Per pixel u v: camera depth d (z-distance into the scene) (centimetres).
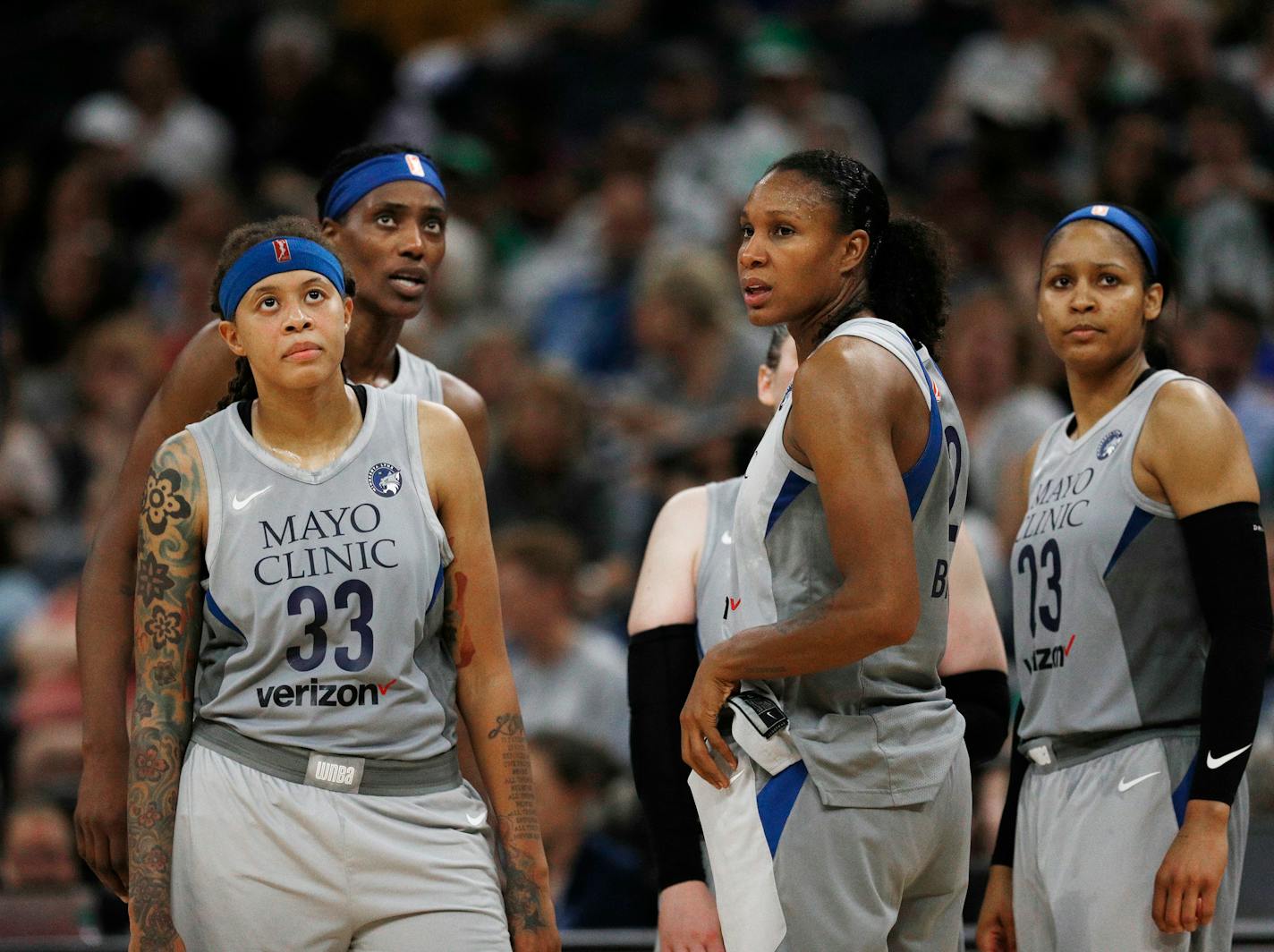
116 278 3391
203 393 1191
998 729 1177
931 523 1034
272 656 1023
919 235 1079
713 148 3353
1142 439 1167
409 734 1040
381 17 4409
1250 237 2845
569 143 4000
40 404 3234
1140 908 1123
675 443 2402
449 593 1088
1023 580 1223
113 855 1129
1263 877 1536
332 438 1064
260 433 1066
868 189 1055
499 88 3600
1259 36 3406
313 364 1034
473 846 1053
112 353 3055
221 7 4362
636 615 1183
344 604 1027
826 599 975
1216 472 1134
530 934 1066
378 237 1276
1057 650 1185
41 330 3344
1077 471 1201
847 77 3881
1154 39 3194
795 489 1022
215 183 3712
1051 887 1158
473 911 1034
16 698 2459
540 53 3938
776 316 1049
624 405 2614
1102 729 1156
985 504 2361
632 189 3056
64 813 1806
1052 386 2500
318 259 1050
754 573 1038
